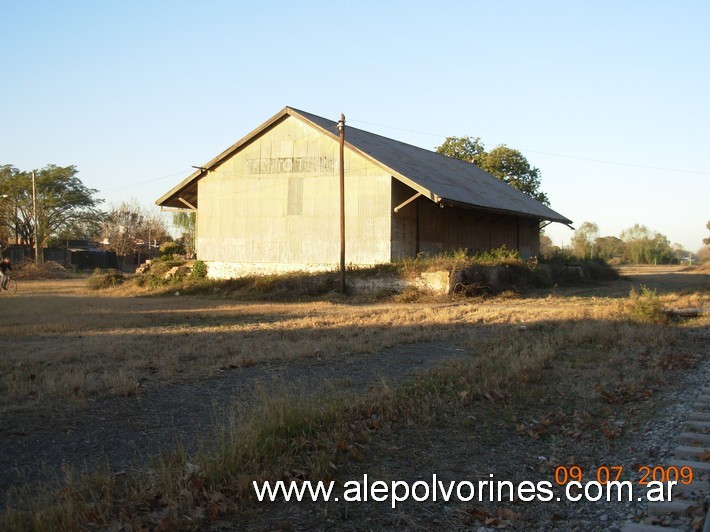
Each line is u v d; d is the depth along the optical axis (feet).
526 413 27.91
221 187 106.83
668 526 16.81
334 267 97.14
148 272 122.52
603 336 45.83
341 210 88.43
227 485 18.35
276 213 102.12
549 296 89.20
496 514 18.28
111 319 63.26
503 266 96.37
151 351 41.16
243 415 24.06
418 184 87.76
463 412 27.40
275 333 50.60
